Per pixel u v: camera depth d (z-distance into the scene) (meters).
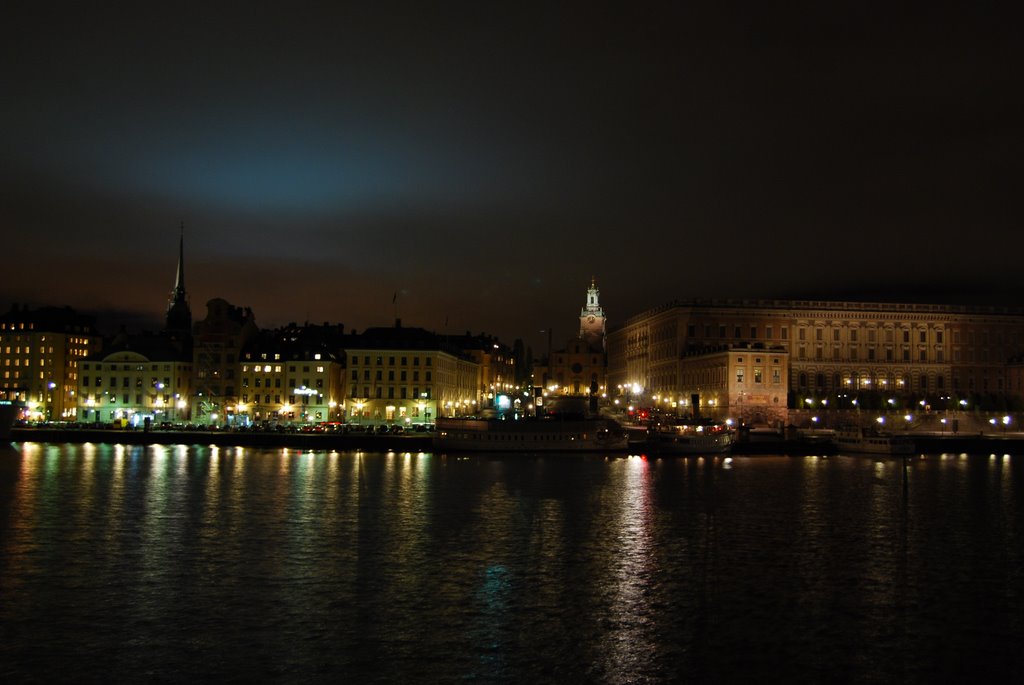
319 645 57.12
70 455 167.62
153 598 66.38
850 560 80.19
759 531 93.06
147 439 195.00
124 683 51.28
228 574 73.25
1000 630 61.03
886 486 130.75
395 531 90.88
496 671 53.47
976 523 99.00
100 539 85.88
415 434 197.62
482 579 72.31
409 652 56.12
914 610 65.06
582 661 55.00
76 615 62.38
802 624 61.84
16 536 86.88
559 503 109.81
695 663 54.91
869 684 52.34
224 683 51.38
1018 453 197.00
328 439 187.00
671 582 71.88
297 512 101.25
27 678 51.84
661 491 122.12
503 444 181.25
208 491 117.00
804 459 179.88
